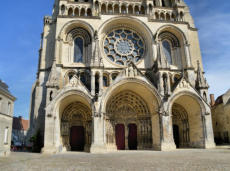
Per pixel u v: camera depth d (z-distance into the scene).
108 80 37.31
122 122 37.38
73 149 35.59
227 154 23.19
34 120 34.78
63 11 40.00
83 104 36.22
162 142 31.11
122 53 39.84
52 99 30.86
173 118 39.56
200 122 33.81
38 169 14.44
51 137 29.55
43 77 37.09
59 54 36.50
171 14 43.34
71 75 37.12
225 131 44.25
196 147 34.66
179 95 33.41
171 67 39.66
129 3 42.59
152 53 38.34
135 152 28.89
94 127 30.06
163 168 13.86
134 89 35.91
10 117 30.03
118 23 40.66
